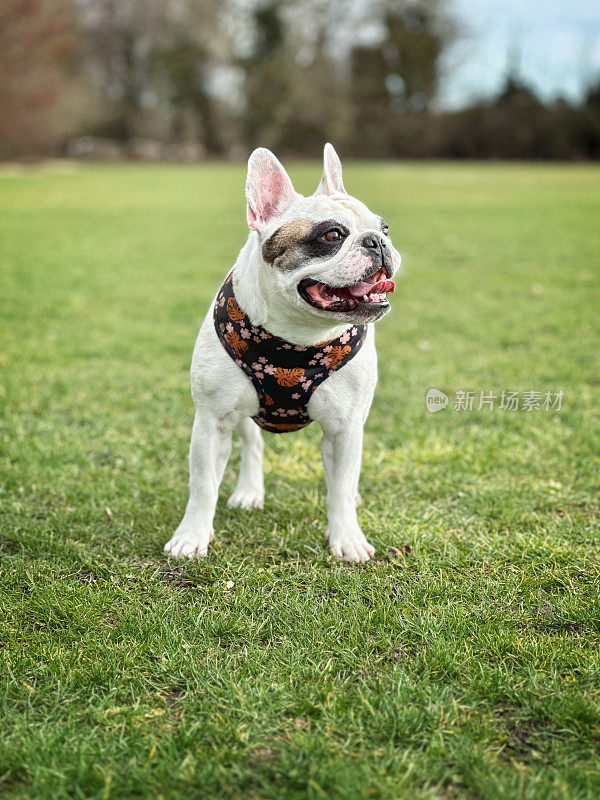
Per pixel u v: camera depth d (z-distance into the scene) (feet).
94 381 18.66
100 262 35.83
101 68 163.43
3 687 8.14
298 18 153.28
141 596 9.98
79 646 8.82
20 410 16.76
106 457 14.56
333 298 9.00
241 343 9.87
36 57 114.32
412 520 12.05
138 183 91.40
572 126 162.61
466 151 166.71
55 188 82.43
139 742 7.32
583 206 63.57
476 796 6.84
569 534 11.50
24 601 9.70
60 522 11.85
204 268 34.58
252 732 7.48
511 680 8.21
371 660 8.67
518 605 9.80
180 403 17.24
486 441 15.14
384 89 166.20
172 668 8.43
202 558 10.85
